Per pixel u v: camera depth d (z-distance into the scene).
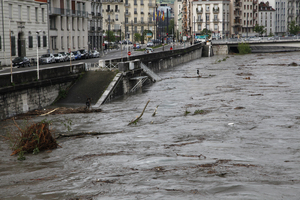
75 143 22.89
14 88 30.23
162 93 44.84
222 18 174.12
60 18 75.81
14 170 17.86
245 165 17.92
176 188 15.03
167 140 23.25
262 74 64.12
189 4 190.25
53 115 31.80
